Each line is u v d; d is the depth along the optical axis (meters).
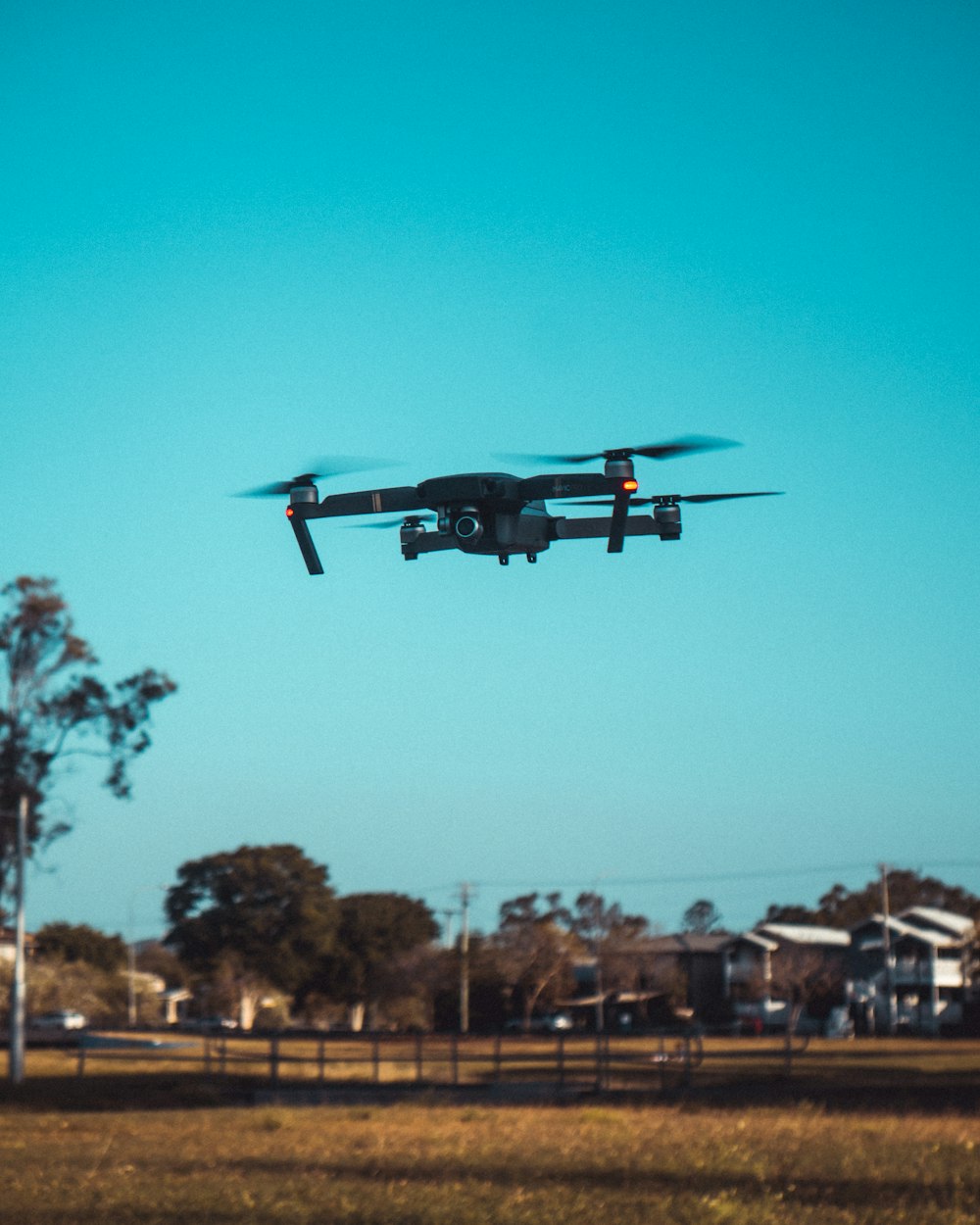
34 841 77.31
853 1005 140.62
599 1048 49.12
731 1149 27.47
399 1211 19.94
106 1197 22.27
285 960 134.38
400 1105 44.88
